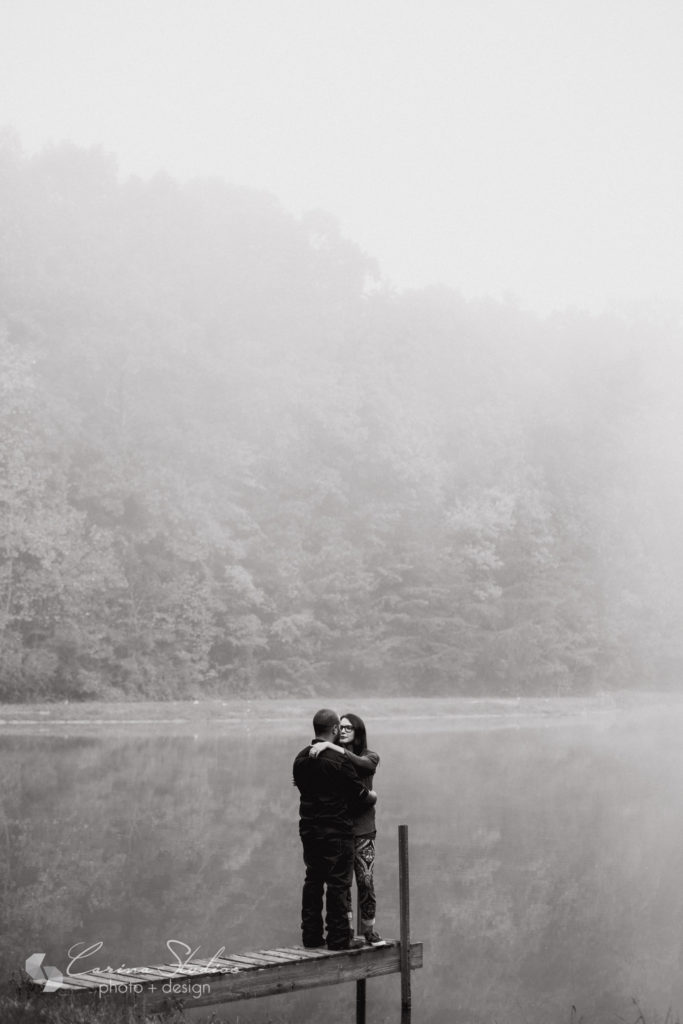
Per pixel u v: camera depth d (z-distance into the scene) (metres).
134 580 46.88
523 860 14.54
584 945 10.48
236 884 12.49
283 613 55.34
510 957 10.05
